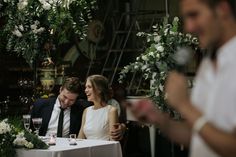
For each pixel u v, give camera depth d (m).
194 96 1.72
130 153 7.23
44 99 5.49
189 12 1.62
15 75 9.38
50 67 7.38
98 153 4.56
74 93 5.31
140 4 10.34
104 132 5.14
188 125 1.72
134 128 7.31
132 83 8.38
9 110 8.35
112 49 10.18
